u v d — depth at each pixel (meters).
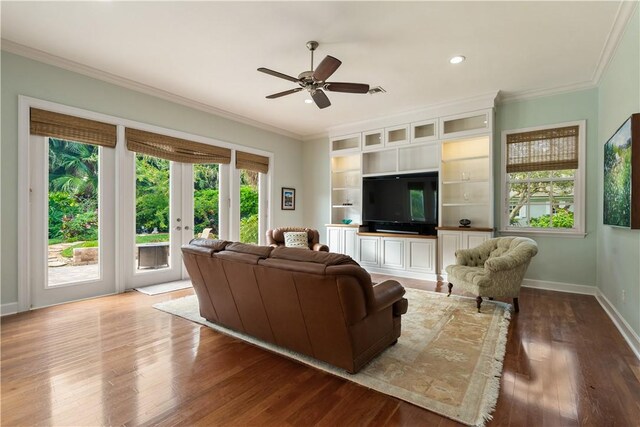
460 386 1.99
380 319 2.35
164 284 4.55
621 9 2.55
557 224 4.40
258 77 3.95
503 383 2.03
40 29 2.90
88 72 3.73
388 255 5.47
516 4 2.50
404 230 5.67
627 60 2.73
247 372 2.17
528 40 3.04
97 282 3.94
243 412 1.74
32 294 3.44
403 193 5.52
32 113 3.36
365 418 1.70
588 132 4.12
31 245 3.42
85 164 3.83
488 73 3.81
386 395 1.90
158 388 1.96
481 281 3.37
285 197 6.62
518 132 4.59
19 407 1.76
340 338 2.08
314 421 1.67
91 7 2.57
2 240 3.20
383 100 4.76
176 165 4.79
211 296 2.90
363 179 5.96
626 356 2.40
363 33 2.94
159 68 3.71
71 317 3.20
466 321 3.14
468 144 5.10
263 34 2.97
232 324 2.83
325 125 6.19
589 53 3.30
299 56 3.40
